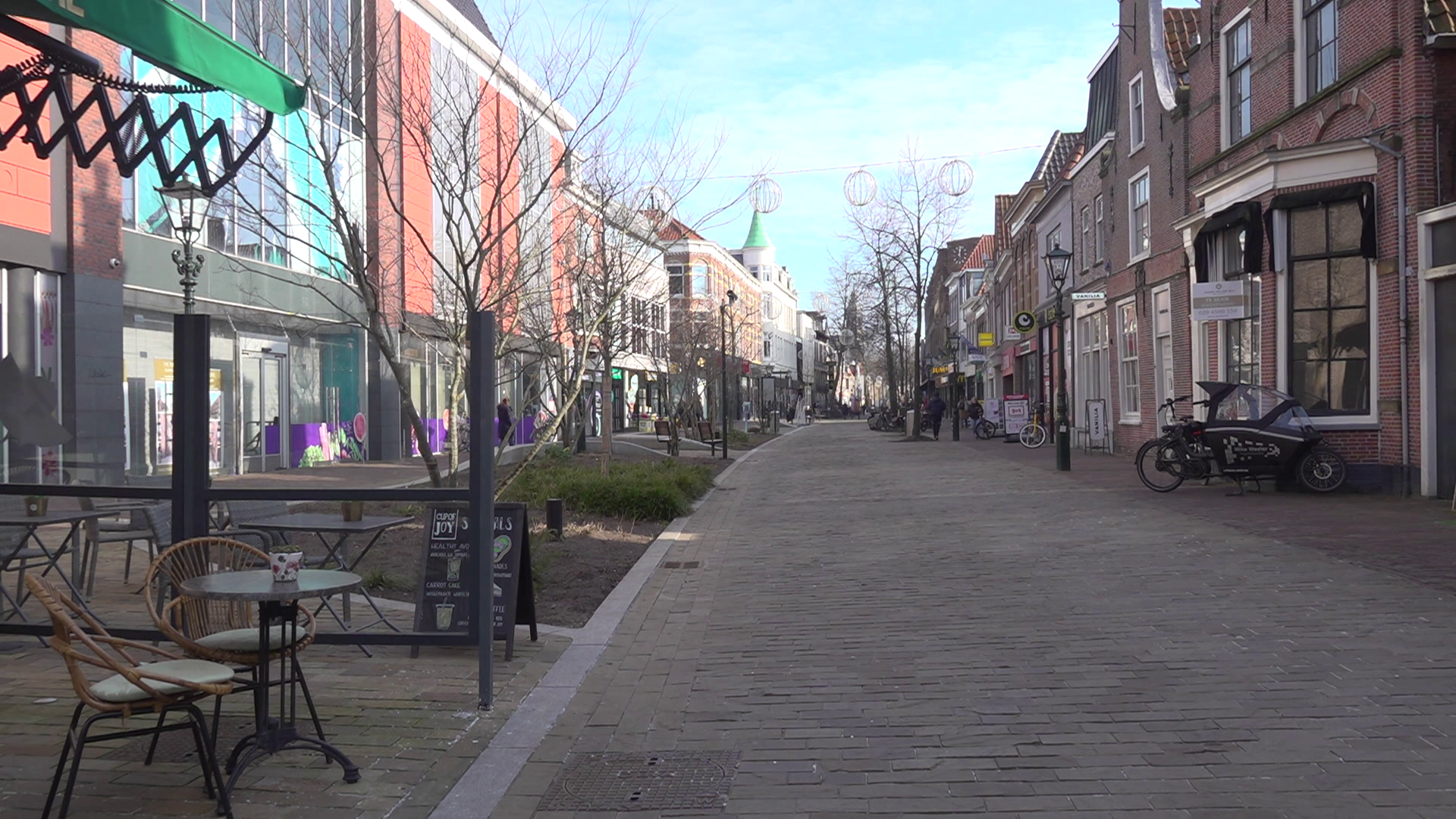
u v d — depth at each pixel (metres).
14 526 6.58
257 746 4.38
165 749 4.82
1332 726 4.83
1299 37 15.00
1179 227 18.23
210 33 4.95
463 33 11.53
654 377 50.25
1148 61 21.39
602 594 8.82
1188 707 5.19
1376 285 13.62
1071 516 12.47
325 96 10.55
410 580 8.02
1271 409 14.00
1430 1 12.71
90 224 15.89
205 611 5.25
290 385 22.34
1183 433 14.61
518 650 6.78
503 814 4.16
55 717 5.26
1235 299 15.30
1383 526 10.60
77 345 15.63
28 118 5.65
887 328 44.66
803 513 14.40
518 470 10.27
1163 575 8.47
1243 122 16.83
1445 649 6.01
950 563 9.53
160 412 18.23
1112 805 4.04
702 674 6.20
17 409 9.30
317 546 8.26
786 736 5.02
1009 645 6.53
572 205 12.94
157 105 15.66
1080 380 28.03
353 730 5.15
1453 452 12.51
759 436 45.56
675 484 15.61
